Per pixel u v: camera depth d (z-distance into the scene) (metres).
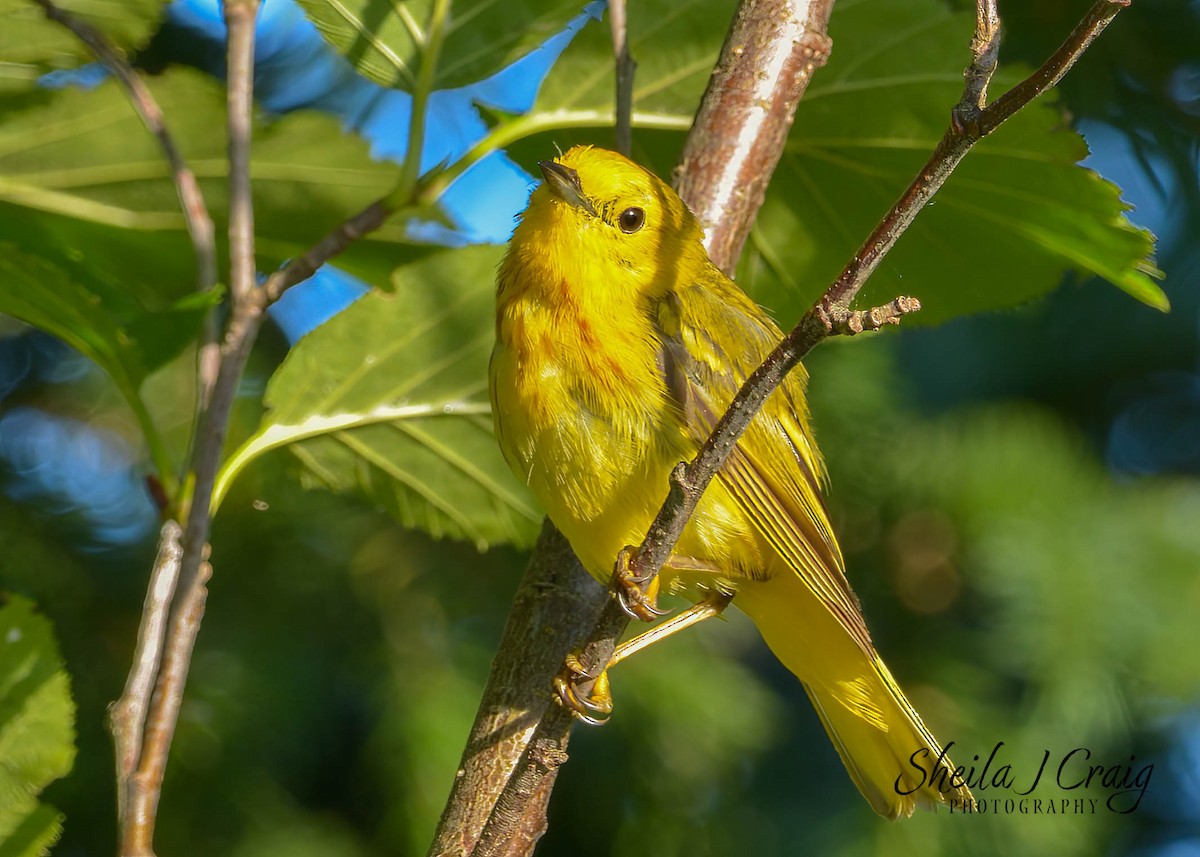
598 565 6.96
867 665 7.67
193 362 10.30
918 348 12.18
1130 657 10.89
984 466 11.21
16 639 5.70
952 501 11.17
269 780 10.40
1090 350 12.20
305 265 5.62
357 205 7.52
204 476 4.44
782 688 12.97
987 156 7.16
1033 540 11.02
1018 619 10.93
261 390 10.23
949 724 11.12
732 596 7.50
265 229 7.66
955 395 12.25
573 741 11.23
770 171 7.71
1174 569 11.05
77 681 9.88
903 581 11.62
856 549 11.62
